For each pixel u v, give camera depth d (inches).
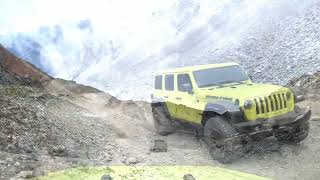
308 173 289.1
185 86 379.2
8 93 443.5
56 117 404.8
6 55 638.5
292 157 319.6
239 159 321.1
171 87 401.7
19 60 647.8
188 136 395.2
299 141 339.6
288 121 320.8
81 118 433.4
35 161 287.4
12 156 292.2
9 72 555.8
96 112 492.1
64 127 384.2
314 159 311.0
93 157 329.4
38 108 413.1
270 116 318.3
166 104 401.1
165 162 317.4
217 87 362.6
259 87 340.5
